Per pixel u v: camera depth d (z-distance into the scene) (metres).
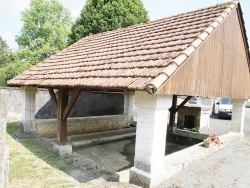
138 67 5.75
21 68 22.72
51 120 10.94
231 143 9.97
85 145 10.48
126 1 23.17
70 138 10.34
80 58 9.42
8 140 8.95
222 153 8.41
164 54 5.96
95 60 8.14
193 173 6.17
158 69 5.14
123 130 13.02
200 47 6.39
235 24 8.51
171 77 4.97
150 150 5.01
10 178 5.54
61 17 35.22
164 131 5.19
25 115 10.27
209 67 7.04
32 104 10.43
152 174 5.03
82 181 5.64
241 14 8.61
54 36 32.09
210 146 8.45
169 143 12.16
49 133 10.91
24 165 6.47
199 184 5.54
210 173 6.32
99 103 14.73
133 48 7.70
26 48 31.48
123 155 9.61
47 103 12.62
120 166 8.27
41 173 6.00
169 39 7.00
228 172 6.56
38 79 8.70
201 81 6.62
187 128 14.81
